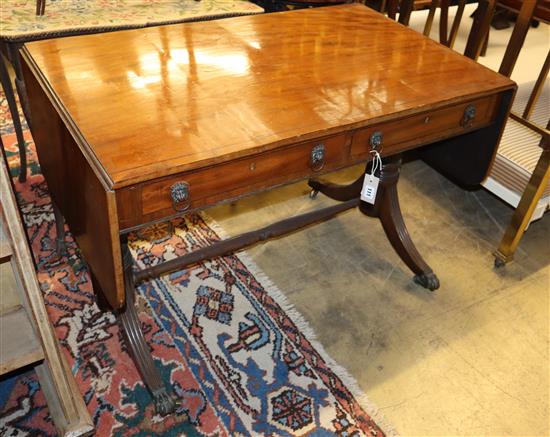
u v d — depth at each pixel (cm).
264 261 194
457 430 147
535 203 180
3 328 115
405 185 238
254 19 170
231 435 140
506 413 152
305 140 120
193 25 161
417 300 184
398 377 159
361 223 215
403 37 167
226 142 113
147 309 171
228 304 176
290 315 174
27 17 189
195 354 159
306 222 179
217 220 209
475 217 223
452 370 162
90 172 107
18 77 181
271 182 124
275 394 151
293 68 143
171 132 114
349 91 136
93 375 151
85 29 188
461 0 185
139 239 196
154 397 143
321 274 191
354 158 135
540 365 166
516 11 192
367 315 177
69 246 188
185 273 185
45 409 142
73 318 166
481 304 185
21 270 99
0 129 242
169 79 133
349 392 153
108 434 138
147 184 106
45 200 208
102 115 117
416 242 208
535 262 204
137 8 208
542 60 231
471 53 186
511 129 191
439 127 146
